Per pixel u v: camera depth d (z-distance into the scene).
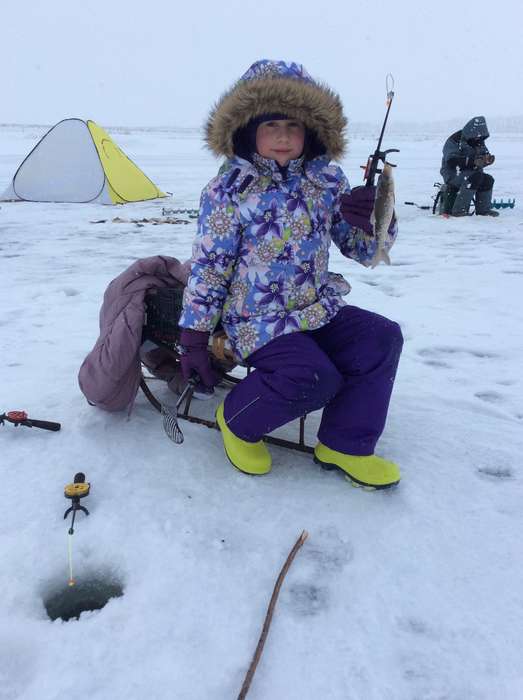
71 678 1.39
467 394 3.02
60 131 12.26
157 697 1.35
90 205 11.66
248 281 2.14
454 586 1.71
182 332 2.20
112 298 2.48
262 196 2.09
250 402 2.14
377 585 1.70
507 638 1.53
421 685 1.40
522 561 1.81
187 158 26.55
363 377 2.13
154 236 8.00
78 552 1.81
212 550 1.82
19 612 1.59
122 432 2.51
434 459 2.37
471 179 9.70
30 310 4.45
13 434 2.47
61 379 3.06
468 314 4.46
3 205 11.58
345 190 2.25
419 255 6.76
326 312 2.17
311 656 1.46
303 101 2.02
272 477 2.23
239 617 1.58
